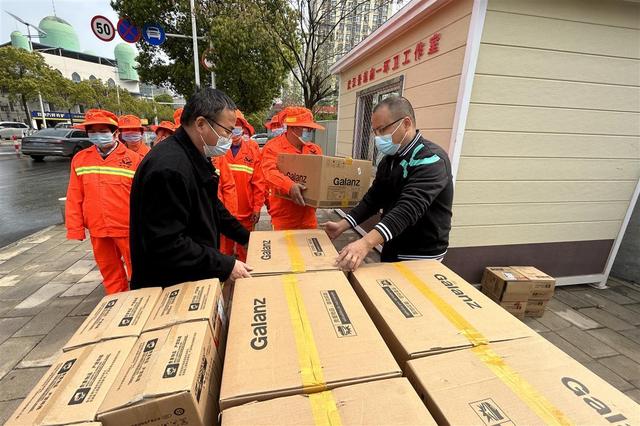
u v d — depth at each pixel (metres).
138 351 0.71
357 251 1.16
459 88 2.26
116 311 0.86
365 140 4.41
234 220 1.60
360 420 0.58
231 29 8.77
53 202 5.64
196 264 1.10
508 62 2.22
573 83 2.37
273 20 8.78
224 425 0.57
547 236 2.77
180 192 1.11
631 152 2.67
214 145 1.25
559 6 2.19
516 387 0.65
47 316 2.34
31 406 0.59
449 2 2.34
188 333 0.75
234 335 0.79
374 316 0.94
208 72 11.07
